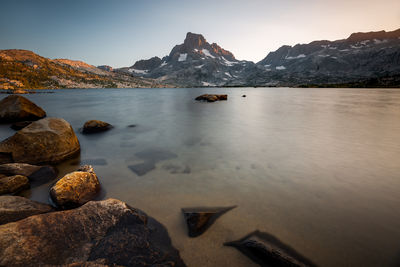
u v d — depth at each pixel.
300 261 3.48
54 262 3.09
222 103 42.53
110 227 3.92
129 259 3.29
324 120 20.05
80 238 3.58
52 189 5.28
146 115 24.67
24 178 6.15
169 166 8.07
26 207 4.59
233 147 10.87
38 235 3.41
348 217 4.72
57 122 9.67
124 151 10.10
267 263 3.45
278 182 6.62
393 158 8.92
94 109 31.73
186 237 4.04
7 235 3.22
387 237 4.07
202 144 11.50
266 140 12.40
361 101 42.84
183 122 19.41
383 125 17.12
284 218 4.68
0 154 7.69
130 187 6.27
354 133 14.20
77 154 9.55
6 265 2.88
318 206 5.19
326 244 3.88
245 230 4.26
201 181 6.70
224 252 3.68
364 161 8.56
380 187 6.22
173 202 5.39
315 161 8.60
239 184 6.47
